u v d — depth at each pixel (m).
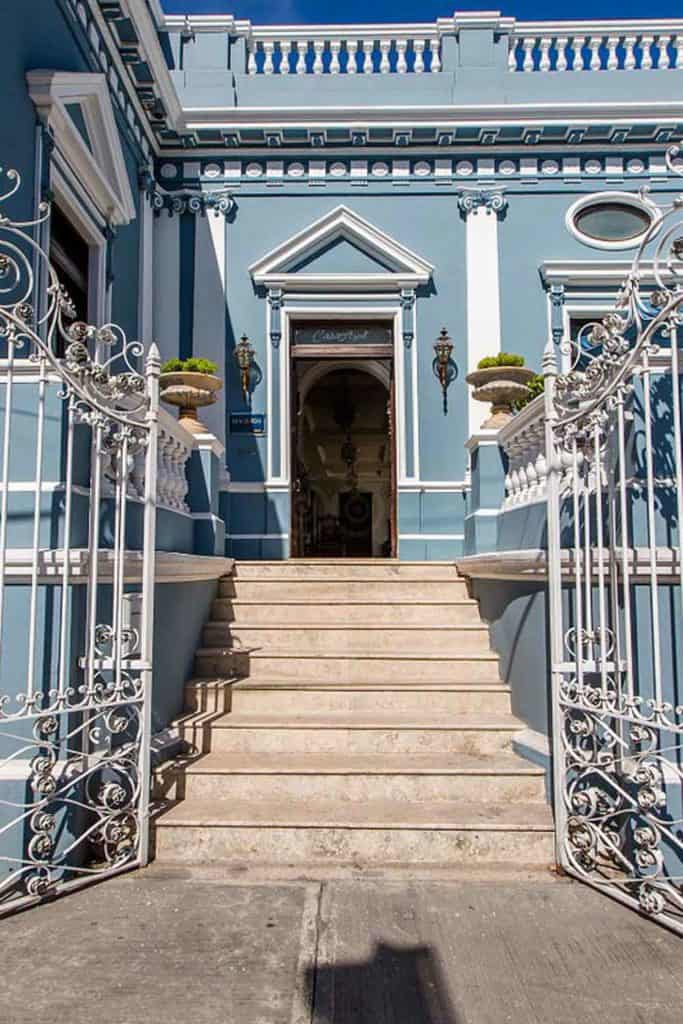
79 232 6.04
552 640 3.54
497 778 3.81
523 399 6.07
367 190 7.91
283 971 2.62
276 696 4.57
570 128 7.65
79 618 3.48
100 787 3.57
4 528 3.05
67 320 5.77
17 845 3.27
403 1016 2.39
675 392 2.97
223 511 7.57
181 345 7.79
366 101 7.91
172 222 7.89
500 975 2.61
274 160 7.95
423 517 7.66
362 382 11.72
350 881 3.30
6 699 3.00
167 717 4.29
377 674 4.83
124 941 2.80
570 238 7.86
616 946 2.79
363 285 7.81
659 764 3.19
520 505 4.70
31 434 3.46
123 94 6.80
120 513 3.50
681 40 7.91
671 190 7.80
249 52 8.06
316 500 16.23
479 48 7.94
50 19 5.32
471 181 7.91
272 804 3.75
